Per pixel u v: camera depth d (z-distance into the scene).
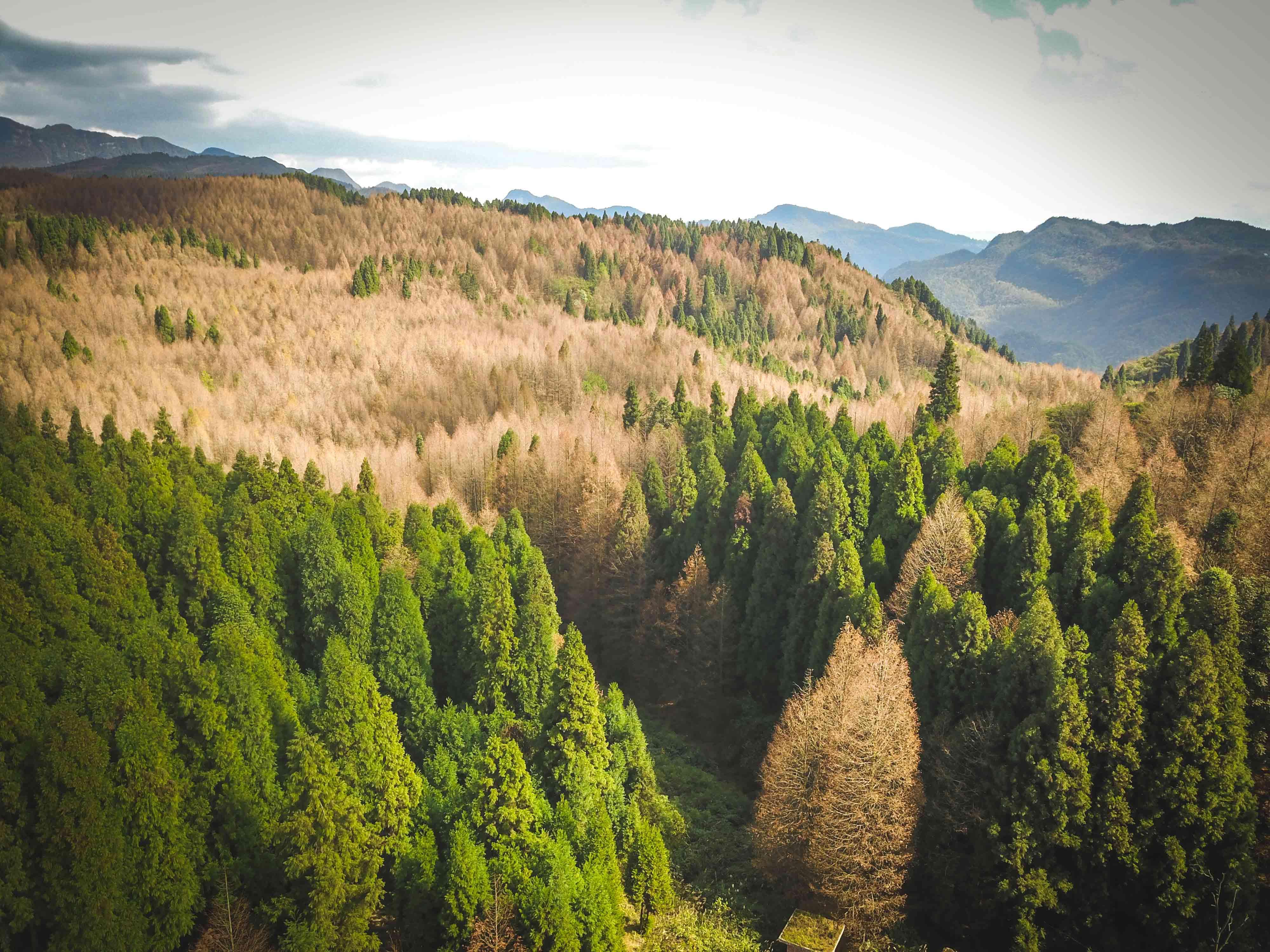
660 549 81.50
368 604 54.00
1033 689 44.03
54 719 35.41
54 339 172.25
